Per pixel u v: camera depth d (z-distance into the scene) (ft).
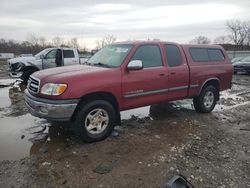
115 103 18.51
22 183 12.60
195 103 25.18
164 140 18.20
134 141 17.81
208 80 24.79
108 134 18.04
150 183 12.86
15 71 43.11
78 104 16.75
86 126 17.01
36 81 17.35
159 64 21.01
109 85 17.65
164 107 27.40
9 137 18.34
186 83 22.86
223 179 13.44
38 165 14.33
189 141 18.13
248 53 130.00
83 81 16.70
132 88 18.98
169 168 14.29
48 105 16.06
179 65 22.38
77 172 13.67
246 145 17.84
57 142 17.49
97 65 19.74
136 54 19.53
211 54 25.80
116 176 13.38
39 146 16.88
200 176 13.64
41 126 20.54
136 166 14.42
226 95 37.35
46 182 12.73
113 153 15.92
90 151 16.12
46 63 43.93
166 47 21.84
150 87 20.11
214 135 19.52
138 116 24.03
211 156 15.97
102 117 17.69
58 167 14.12
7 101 29.09
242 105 30.07
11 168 13.97
